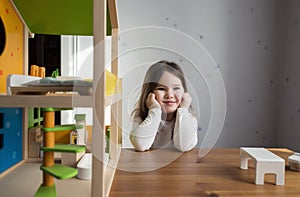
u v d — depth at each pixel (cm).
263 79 168
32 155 94
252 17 167
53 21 101
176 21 162
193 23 163
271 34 166
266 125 168
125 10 158
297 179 67
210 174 71
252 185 62
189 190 59
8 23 86
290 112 158
